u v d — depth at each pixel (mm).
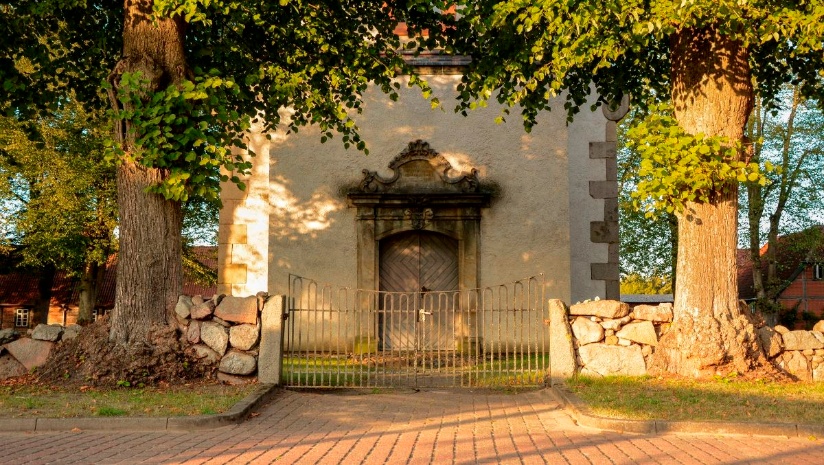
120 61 10375
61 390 9328
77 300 38250
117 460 5902
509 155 15883
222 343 10273
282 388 10258
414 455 6211
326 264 15617
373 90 16000
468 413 8516
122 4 12000
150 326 10203
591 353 10508
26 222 23516
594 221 16484
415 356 10898
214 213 26469
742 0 8391
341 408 8852
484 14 10656
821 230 30875
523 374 11453
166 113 9891
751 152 10297
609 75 12836
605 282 16344
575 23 9164
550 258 15625
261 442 6730
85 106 13297
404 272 15930
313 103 11898
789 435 7086
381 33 12422
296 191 15750
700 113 10242
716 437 7047
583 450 6434
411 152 15828
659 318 10508
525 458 6109
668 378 10031
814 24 8656
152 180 10344
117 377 9695
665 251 31469
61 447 6449
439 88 16047
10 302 37719
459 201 15547
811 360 10367
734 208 10328
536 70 11320
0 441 6750
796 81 12531
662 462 5961
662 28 8922
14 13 11469
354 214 15719
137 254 10320
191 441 6766
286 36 11656
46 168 22531
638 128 10039
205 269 27891
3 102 11938
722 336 10000
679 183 9836
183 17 10672
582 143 16672
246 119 10219
